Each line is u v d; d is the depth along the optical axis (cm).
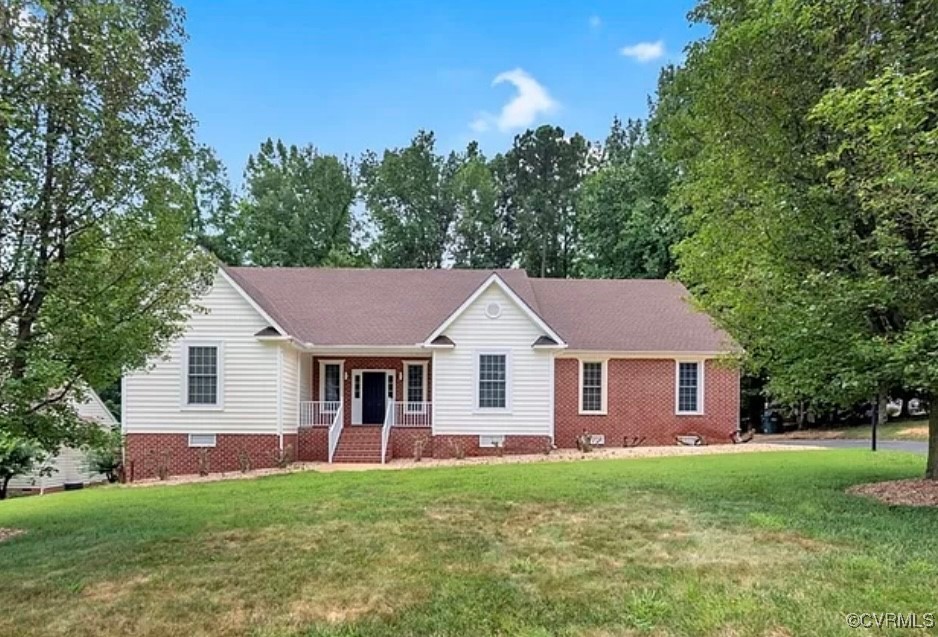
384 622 508
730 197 1088
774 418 3366
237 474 1761
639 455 1820
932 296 893
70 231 936
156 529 861
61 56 902
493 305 2145
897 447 2183
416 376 2316
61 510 1115
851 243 962
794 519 809
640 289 2648
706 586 559
